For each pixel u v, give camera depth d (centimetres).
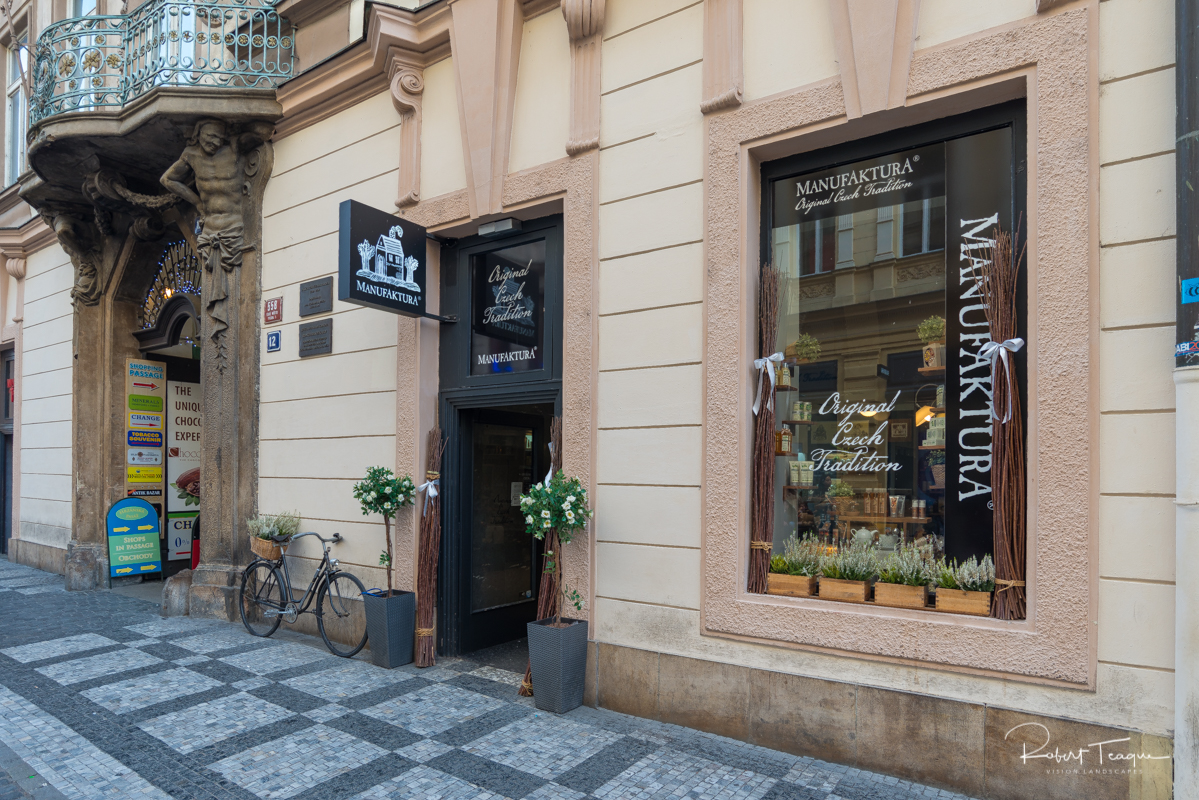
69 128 757
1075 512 323
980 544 367
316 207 697
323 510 671
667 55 465
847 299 420
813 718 388
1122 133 322
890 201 409
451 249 609
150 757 393
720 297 433
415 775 369
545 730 430
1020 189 363
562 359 518
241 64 744
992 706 338
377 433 627
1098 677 316
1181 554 290
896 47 380
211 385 770
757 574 421
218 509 760
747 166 431
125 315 1007
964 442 375
